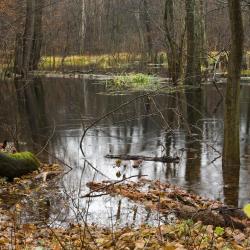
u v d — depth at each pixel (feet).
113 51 185.16
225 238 24.12
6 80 133.80
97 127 61.62
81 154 46.85
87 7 208.95
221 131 56.59
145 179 37.58
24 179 37.76
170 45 106.22
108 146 50.31
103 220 28.14
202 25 114.21
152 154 46.29
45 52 191.83
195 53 98.84
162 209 29.99
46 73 153.79
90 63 173.78
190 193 33.76
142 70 138.82
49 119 68.74
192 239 21.99
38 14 157.69
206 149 47.91
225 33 113.60
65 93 101.24
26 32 142.92
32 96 98.63
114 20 204.33
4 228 25.36
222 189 34.78
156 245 21.43
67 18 194.18
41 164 42.27
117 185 35.50
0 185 36.01
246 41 116.78
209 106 76.38
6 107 83.56
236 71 39.24
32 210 29.99
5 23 135.44
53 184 36.45
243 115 66.80
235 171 39.34
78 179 37.93
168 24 106.42
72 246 20.77
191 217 25.98
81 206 30.89
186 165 41.88
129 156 44.75
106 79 125.18
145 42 174.19
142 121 65.26
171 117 67.72
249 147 48.06
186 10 99.40
